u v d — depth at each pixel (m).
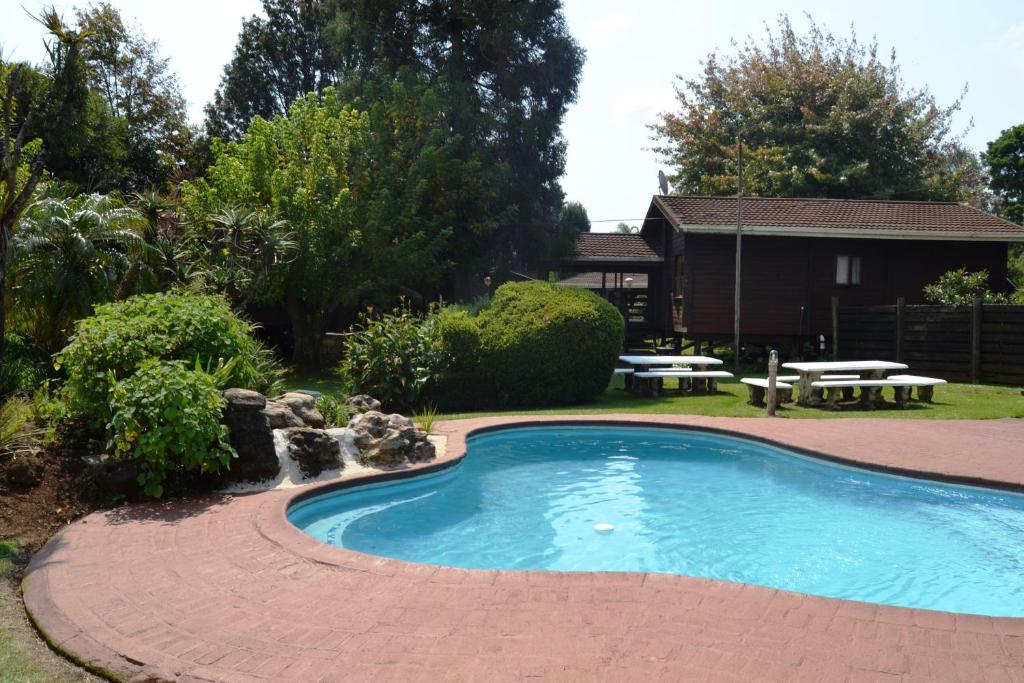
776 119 36.84
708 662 3.97
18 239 11.20
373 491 8.74
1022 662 4.02
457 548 7.09
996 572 6.47
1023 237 22.12
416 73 26.95
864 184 33.59
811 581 6.26
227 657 4.03
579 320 15.58
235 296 18.83
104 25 33.03
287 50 41.56
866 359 20.52
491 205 26.53
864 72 36.38
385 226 21.73
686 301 23.28
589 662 3.96
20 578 5.50
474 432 11.94
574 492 9.20
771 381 14.05
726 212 23.70
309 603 4.83
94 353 8.05
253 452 8.11
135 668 3.89
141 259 14.48
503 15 27.00
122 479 7.43
